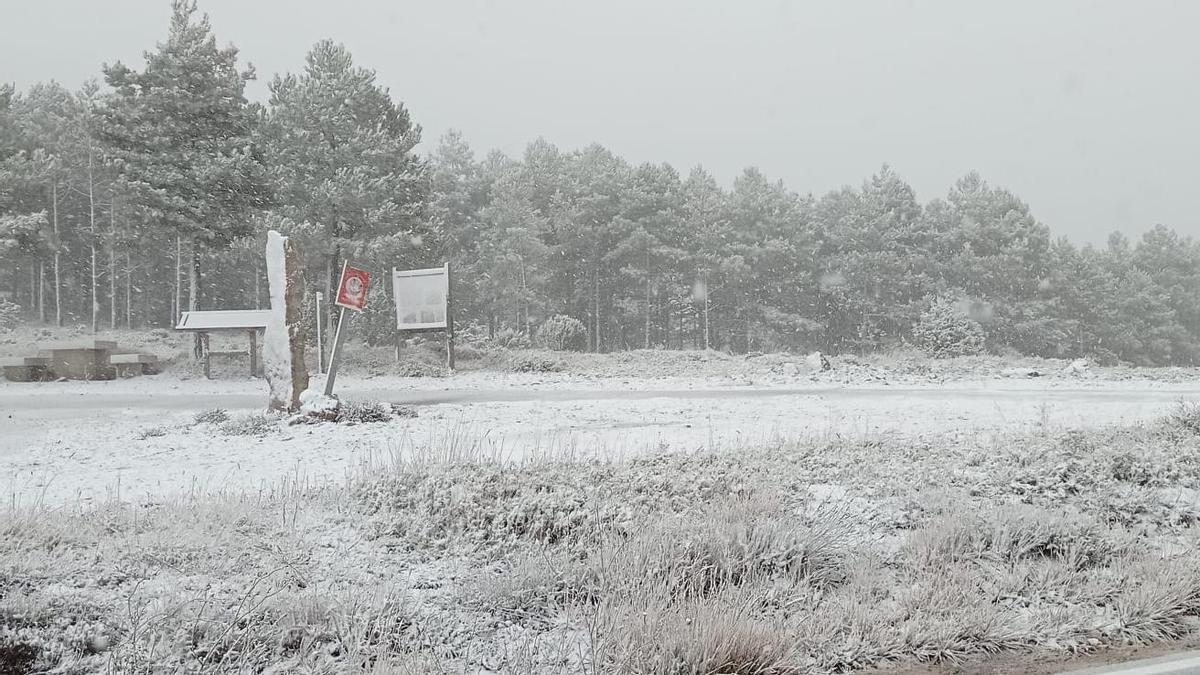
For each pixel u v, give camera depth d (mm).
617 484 8898
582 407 19094
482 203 68375
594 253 62531
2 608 5230
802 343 69375
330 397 16469
